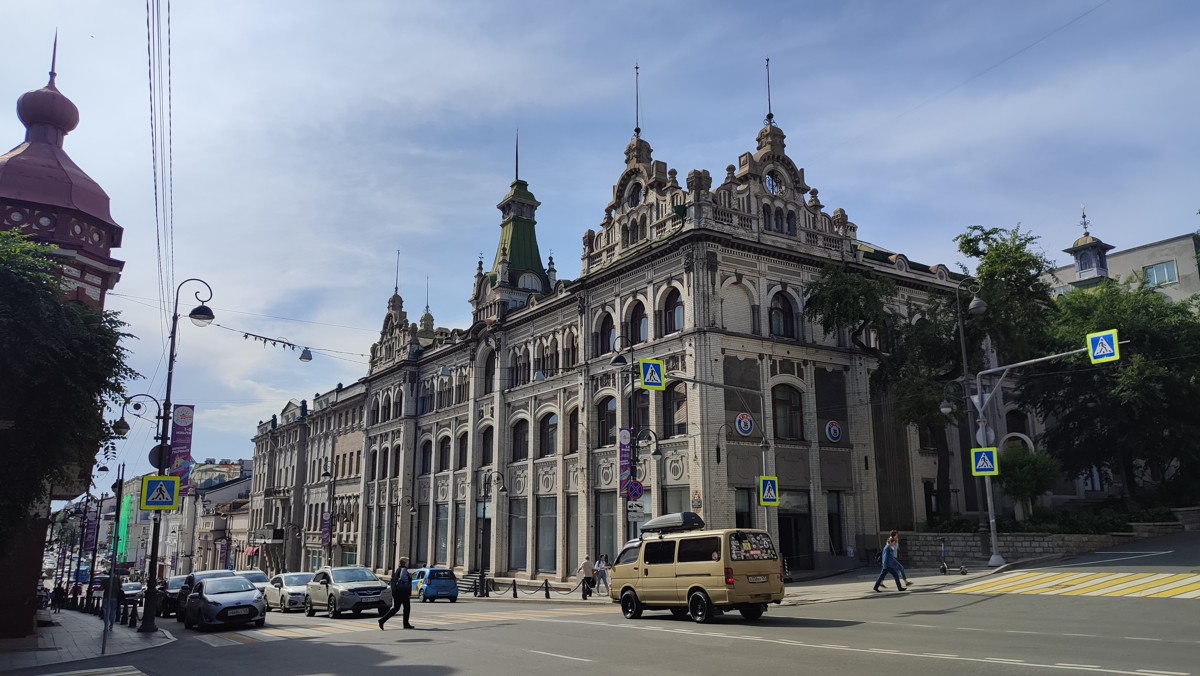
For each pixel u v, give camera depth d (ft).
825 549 115.34
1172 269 189.37
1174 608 56.95
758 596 62.69
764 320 118.73
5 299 59.67
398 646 56.08
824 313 116.26
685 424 112.47
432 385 194.80
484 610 97.04
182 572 351.67
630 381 123.44
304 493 267.80
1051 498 138.00
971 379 119.75
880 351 127.03
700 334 111.04
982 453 93.50
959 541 108.68
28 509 65.41
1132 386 115.75
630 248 129.49
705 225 114.11
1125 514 110.32
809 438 118.42
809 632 53.01
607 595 115.85
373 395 222.89
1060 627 50.44
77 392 63.10
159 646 68.80
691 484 108.47
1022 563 91.20
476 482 166.30
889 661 39.50
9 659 60.85
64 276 87.45
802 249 124.98
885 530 122.42
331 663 49.32
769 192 124.47
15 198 87.04
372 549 209.97
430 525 184.44
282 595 106.83
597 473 129.49
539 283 181.16
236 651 59.47
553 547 139.74
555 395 143.23
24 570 80.53
